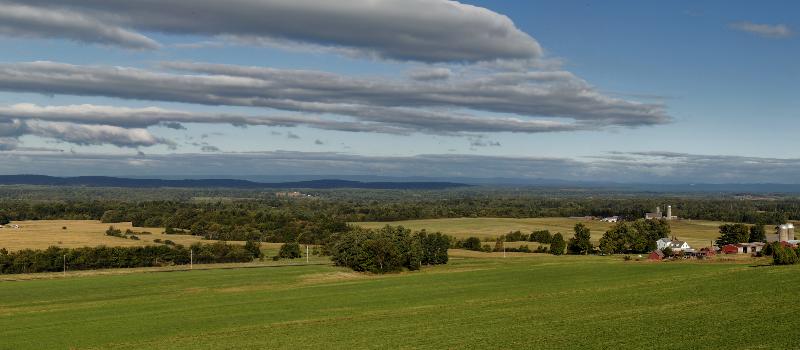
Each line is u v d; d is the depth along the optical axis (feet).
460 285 312.29
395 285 323.16
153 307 264.52
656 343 156.56
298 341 184.85
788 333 157.58
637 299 229.04
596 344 160.15
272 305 263.29
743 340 153.58
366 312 238.07
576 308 218.18
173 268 437.99
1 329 221.05
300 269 416.67
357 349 170.09
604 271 342.64
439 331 189.57
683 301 216.74
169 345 188.14
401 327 200.03
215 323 224.33
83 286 342.23
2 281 364.38
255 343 184.96
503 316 210.79
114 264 448.65
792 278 249.14
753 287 234.99
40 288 335.67
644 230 560.20
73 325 225.76
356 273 404.16
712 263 362.53
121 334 208.74
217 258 485.56
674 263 373.61
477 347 164.96
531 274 344.90
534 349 159.22
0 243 499.51
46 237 555.28
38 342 199.00
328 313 239.30
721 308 197.67
